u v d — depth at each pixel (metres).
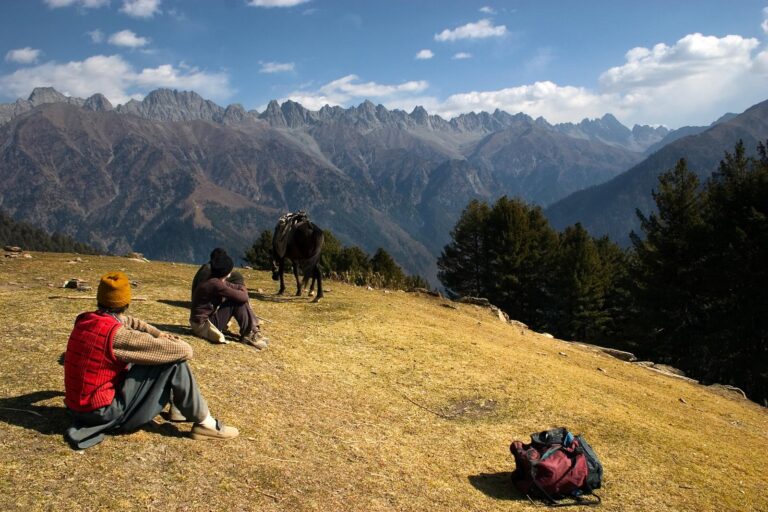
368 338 11.05
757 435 12.09
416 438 7.18
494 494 6.15
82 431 4.80
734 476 8.06
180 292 12.24
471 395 9.20
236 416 6.24
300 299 13.63
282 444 5.93
